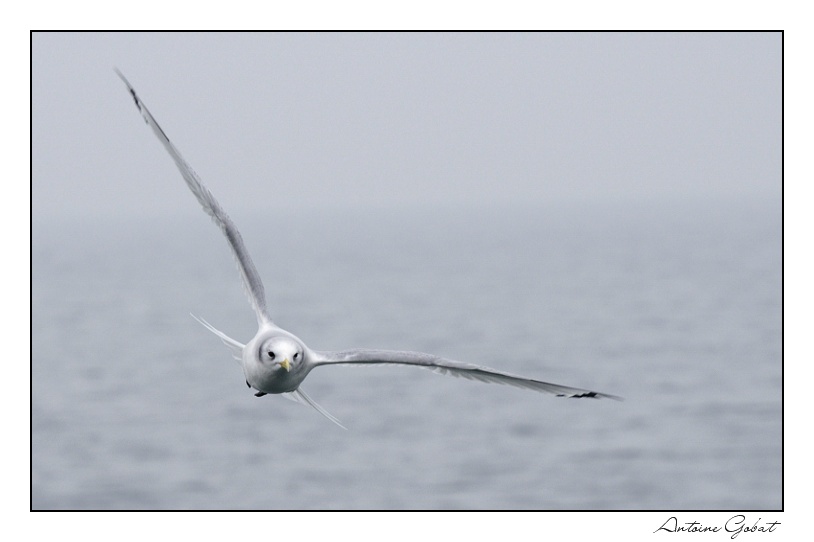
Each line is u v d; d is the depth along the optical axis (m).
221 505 26.86
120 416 36.59
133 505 27.28
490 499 26.64
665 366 44.06
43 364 47.97
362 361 10.38
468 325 57.72
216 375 44.25
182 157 10.77
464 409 36.22
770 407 36.00
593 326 56.47
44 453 31.81
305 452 30.98
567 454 30.36
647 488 27.62
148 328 60.56
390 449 31.09
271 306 68.56
